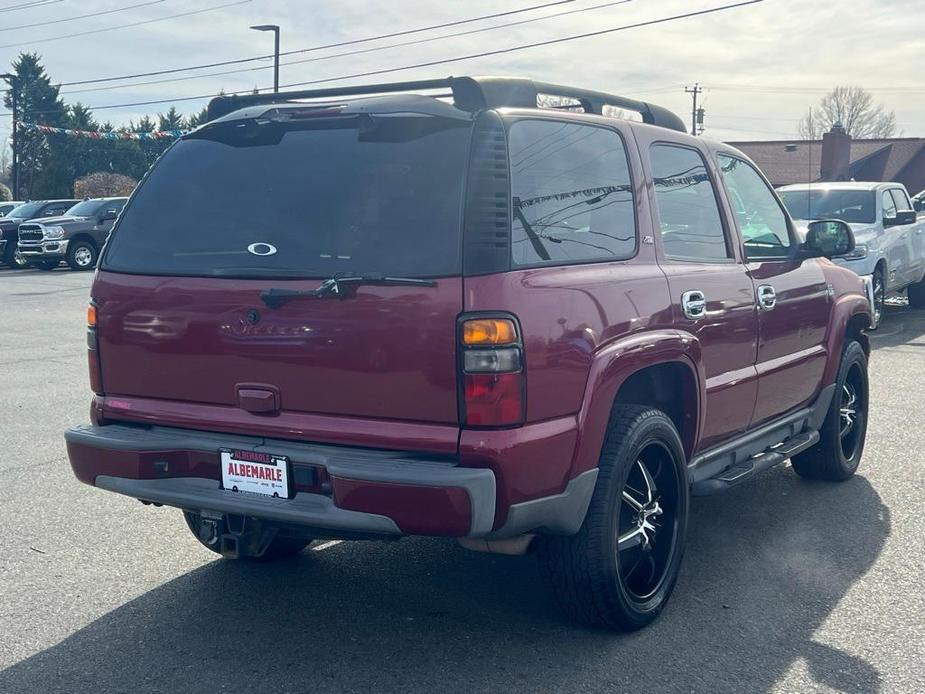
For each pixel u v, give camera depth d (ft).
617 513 12.64
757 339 16.33
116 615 13.74
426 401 11.08
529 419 11.15
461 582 14.98
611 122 14.03
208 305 12.26
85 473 13.08
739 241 16.49
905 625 13.43
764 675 11.96
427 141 11.78
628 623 12.98
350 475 11.00
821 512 18.47
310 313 11.57
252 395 12.02
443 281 11.02
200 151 13.30
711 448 15.67
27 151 222.48
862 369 20.98
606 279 12.59
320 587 14.76
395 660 12.34
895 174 179.52
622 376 12.44
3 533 17.11
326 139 12.44
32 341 41.65
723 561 15.90
